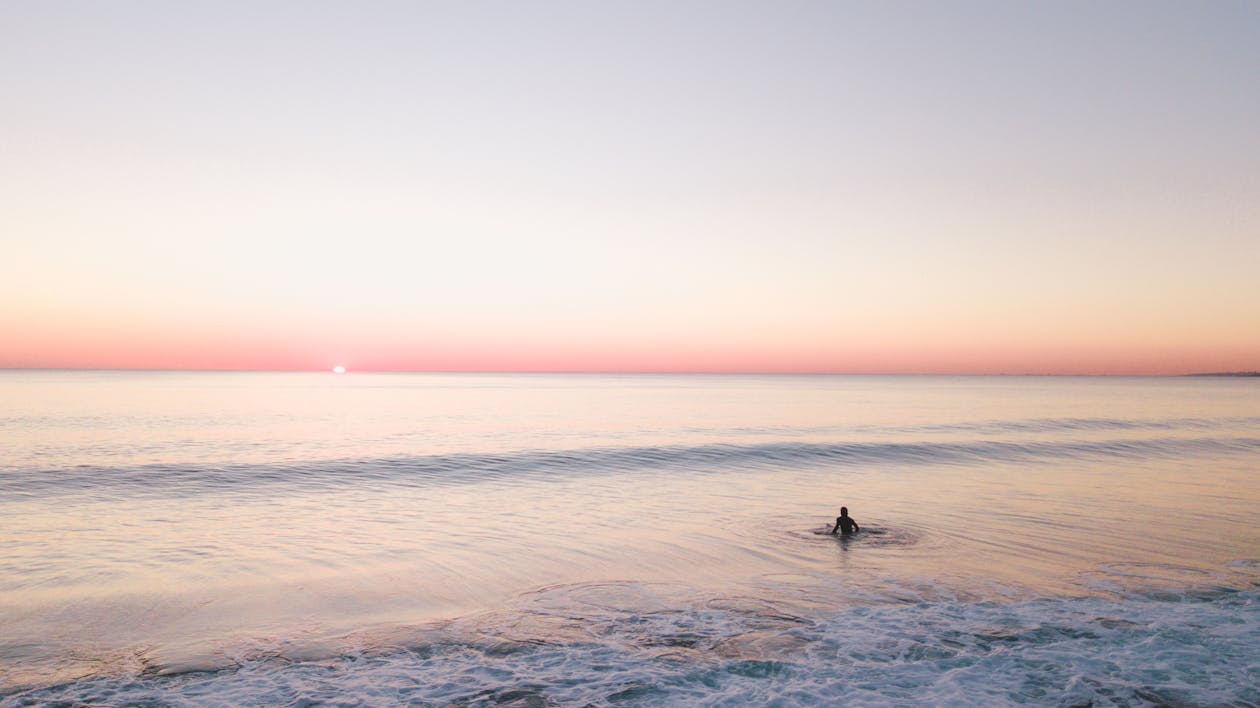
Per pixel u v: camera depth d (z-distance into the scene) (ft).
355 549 51.26
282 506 67.46
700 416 208.74
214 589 41.47
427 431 151.33
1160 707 26.86
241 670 29.99
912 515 64.28
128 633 34.24
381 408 242.17
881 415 215.31
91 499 69.21
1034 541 54.24
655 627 35.68
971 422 184.96
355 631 34.96
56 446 111.34
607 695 27.71
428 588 42.27
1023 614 37.58
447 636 34.32
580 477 87.56
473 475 87.76
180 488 75.66
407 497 73.15
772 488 79.97
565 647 32.96
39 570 44.39
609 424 175.32
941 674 29.94
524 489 78.64
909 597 40.63
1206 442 131.85
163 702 26.66
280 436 135.44
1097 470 95.76
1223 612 37.93
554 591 41.83
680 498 73.46
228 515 62.90
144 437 128.36
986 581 43.78
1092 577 44.75
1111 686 28.71
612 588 42.42
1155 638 34.01
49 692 27.37
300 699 27.12
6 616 36.14
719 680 29.27
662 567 47.01
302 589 41.78
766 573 45.65
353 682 28.81
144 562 46.85
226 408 225.76
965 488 80.12
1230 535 56.44
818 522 61.31
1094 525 59.93
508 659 31.45
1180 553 50.83
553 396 367.04
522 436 140.56
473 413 218.18
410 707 26.48
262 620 36.47
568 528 58.80
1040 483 83.76
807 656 31.91
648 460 101.91
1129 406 282.56
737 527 59.26
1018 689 28.43
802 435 144.36
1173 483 83.92
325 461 94.73
